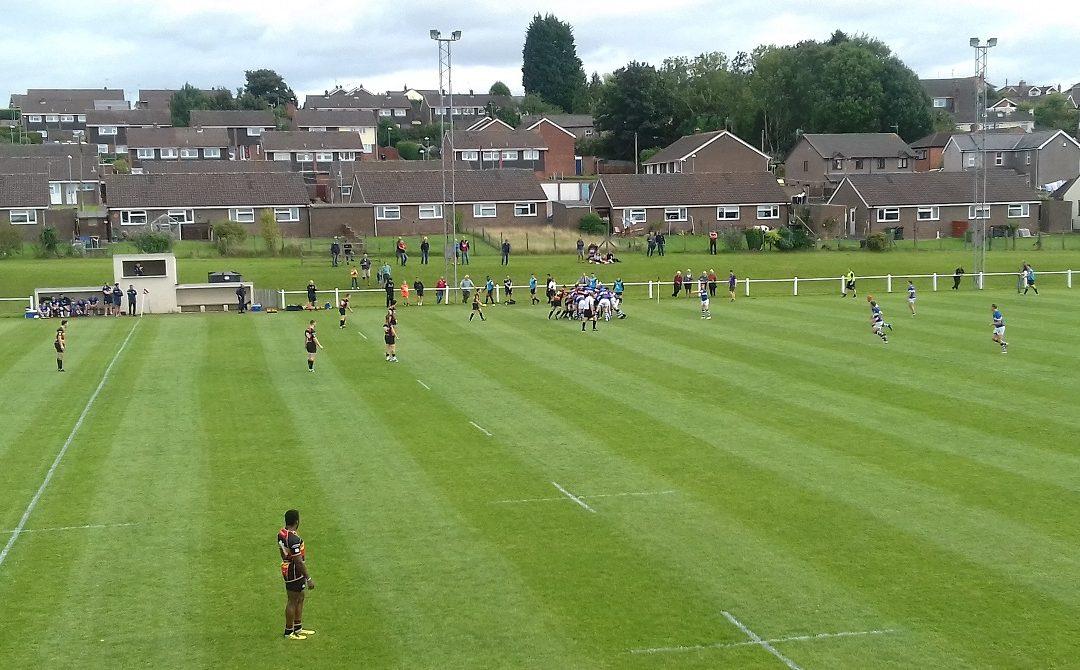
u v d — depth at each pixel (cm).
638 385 4100
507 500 2695
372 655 1870
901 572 2194
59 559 2330
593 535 2434
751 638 1912
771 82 16750
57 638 1948
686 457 3067
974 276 7669
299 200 10519
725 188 11306
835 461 3000
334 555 2331
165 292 6888
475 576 2206
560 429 3422
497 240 9869
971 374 4209
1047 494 2678
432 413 3681
